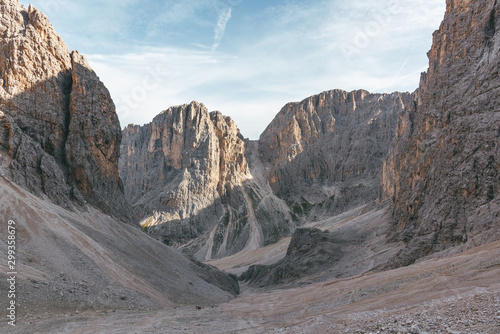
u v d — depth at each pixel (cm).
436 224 6912
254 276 13688
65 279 4028
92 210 7412
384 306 3556
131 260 6078
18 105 7131
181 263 8156
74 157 7806
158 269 6638
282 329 2752
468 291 2967
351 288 5206
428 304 2617
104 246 5834
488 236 5262
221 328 3531
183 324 3669
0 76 7181
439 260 5000
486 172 6353
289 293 7212
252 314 4862
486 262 3912
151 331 3070
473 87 7738
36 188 6197
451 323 1534
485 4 8681
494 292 2038
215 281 8769
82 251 4888
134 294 4619
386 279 4947
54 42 8331
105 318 3397
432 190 7950
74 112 8156
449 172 7300
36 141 7219
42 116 7550
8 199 5056
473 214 6034
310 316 4084
